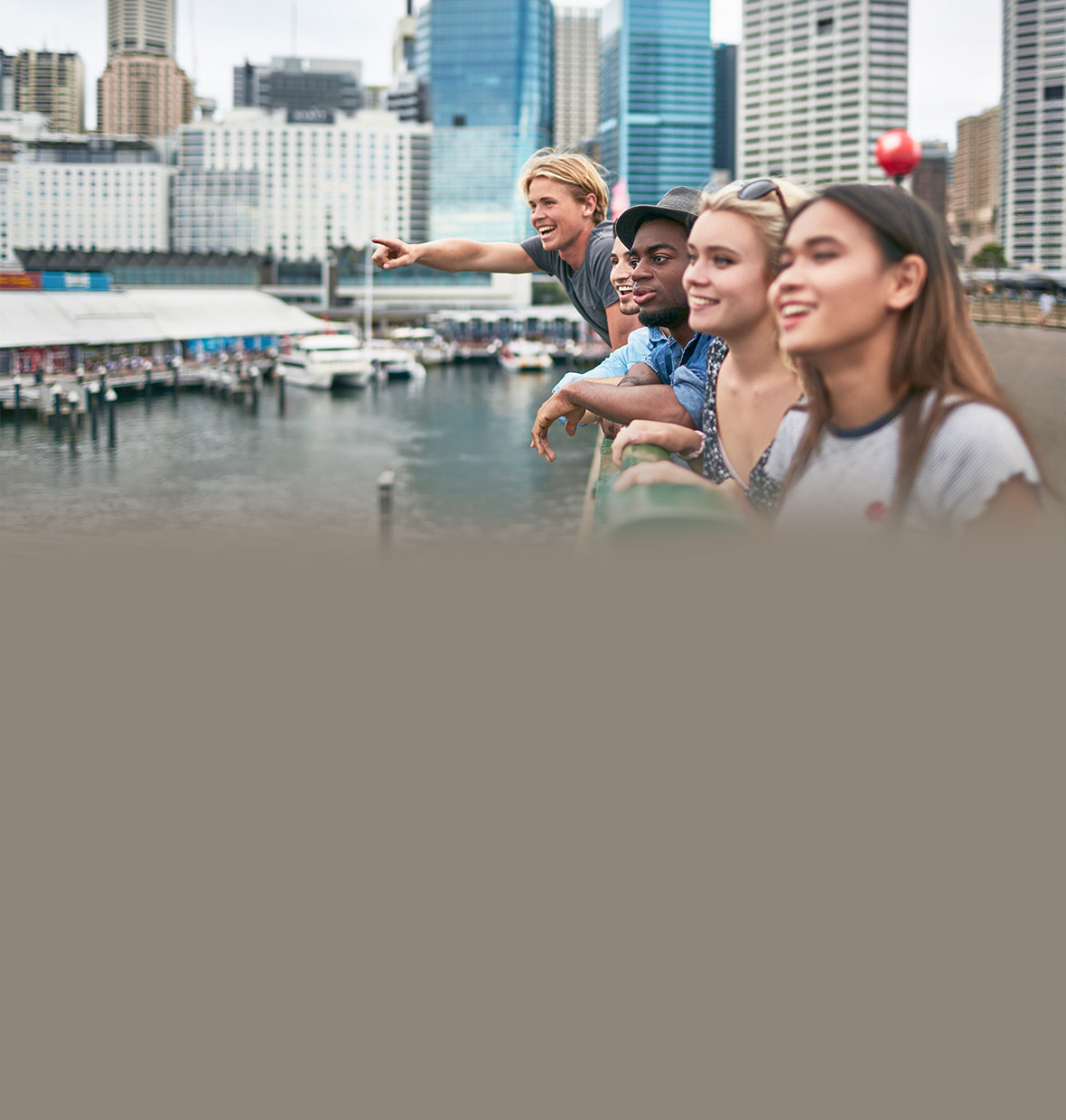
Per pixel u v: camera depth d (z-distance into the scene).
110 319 87.56
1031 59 142.62
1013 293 44.50
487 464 56.62
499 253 3.43
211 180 196.25
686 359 2.33
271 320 107.44
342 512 44.62
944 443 1.12
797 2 173.25
